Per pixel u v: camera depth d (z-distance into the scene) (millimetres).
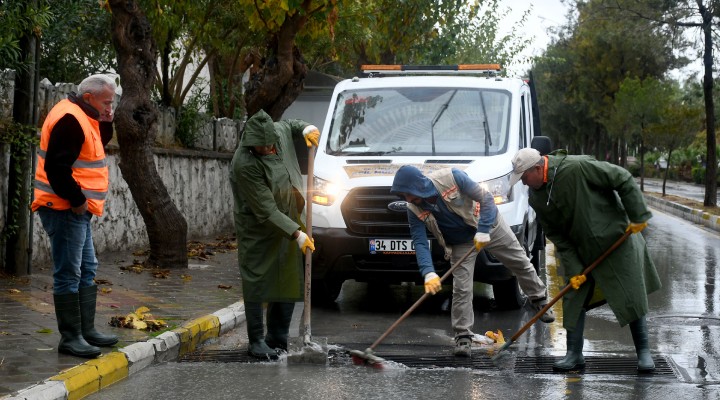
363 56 21297
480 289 11320
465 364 7004
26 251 9938
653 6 29125
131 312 8219
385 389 6109
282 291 7074
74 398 5754
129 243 13008
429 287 7086
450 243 7488
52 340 6922
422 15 19484
